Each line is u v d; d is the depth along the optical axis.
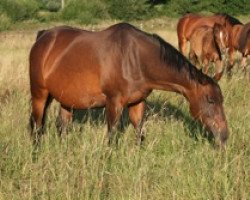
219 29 19.09
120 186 7.59
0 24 56.84
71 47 9.35
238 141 9.27
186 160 8.38
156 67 8.61
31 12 63.41
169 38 36.44
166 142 9.41
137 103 9.22
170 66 8.52
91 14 65.69
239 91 13.62
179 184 7.57
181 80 8.49
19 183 7.94
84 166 7.80
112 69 8.77
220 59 19.33
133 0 66.56
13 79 15.40
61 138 9.60
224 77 15.11
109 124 9.02
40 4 71.56
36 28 58.41
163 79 8.65
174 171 7.88
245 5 68.31
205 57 19.80
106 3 68.00
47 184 7.82
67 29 9.81
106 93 8.98
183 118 10.77
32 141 9.44
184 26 23.67
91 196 7.39
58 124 10.31
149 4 68.38
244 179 7.69
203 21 23.11
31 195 7.29
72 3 67.19
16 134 9.63
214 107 8.26
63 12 66.06
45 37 9.97
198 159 8.34
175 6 70.19
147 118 10.53
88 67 9.03
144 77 8.72
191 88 8.44
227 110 11.32
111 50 8.79
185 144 9.34
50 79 9.73
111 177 8.02
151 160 8.44
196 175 7.84
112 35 8.91
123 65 8.66
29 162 8.48
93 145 8.72
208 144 8.80
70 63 9.30
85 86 9.17
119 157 8.61
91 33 9.29
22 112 11.28
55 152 8.83
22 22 61.88
